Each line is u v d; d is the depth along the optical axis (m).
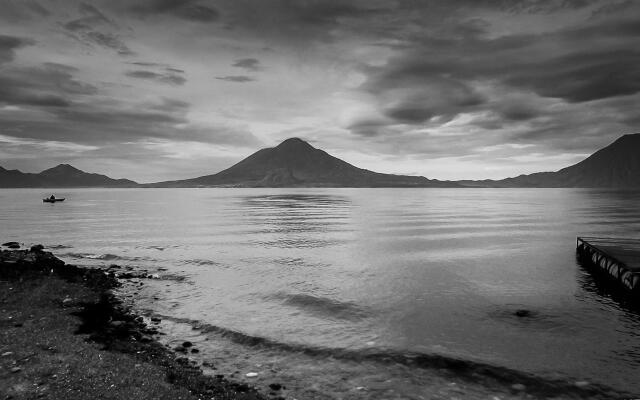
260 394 14.68
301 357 18.36
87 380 14.19
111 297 27.89
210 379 15.55
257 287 32.03
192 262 43.53
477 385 15.77
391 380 16.11
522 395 15.04
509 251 51.59
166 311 25.42
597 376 16.61
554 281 34.75
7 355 16.11
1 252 35.06
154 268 40.06
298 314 24.95
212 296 29.17
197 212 140.00
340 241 61.44
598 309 26.47
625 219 104.00
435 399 14.62
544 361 18.06
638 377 16.56
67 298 25.47
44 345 17.47
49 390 13.30
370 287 32.12
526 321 23.92
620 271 32.88
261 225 89.06
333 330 22.03
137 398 13.09
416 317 24.48
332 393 14.97
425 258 46.22
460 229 79.62
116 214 128.88
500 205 193.38
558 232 73.38
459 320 23.95
